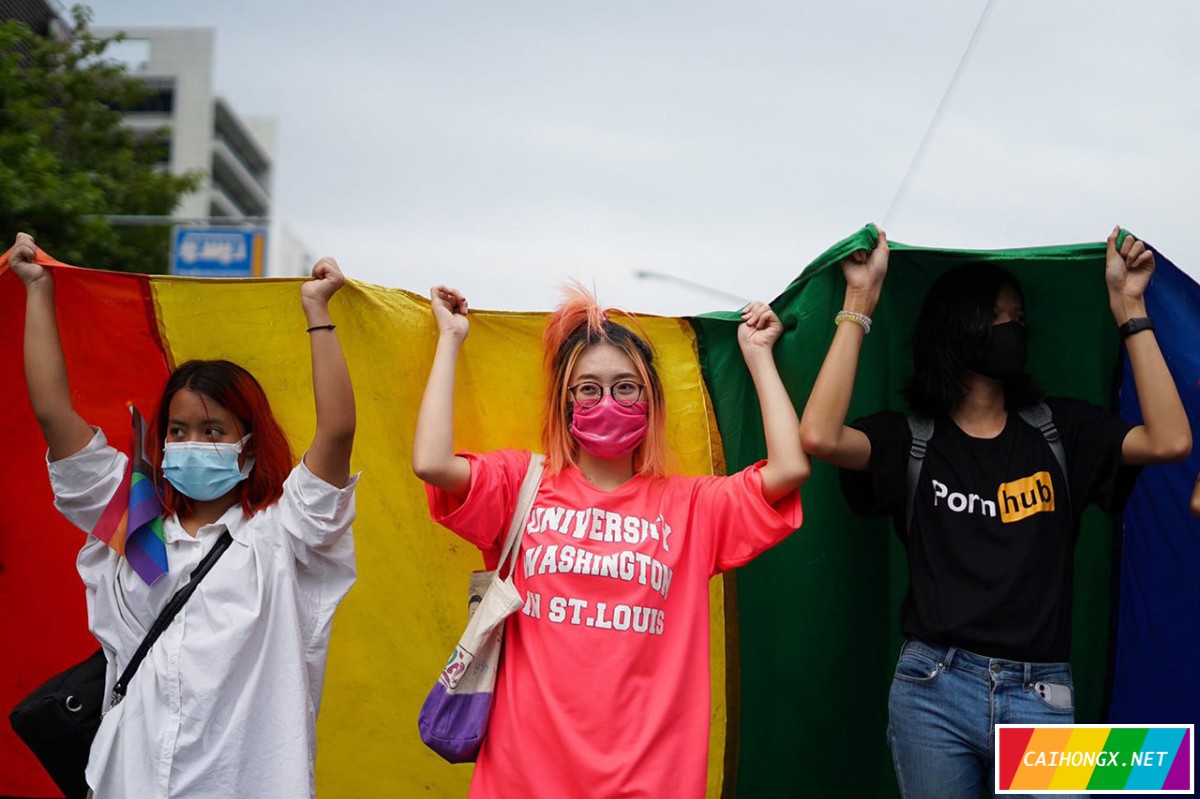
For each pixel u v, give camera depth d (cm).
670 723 305
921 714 329
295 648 314
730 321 384
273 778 304
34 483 384
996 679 321
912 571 343
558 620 309
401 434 389
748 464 391
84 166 1717
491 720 314
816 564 384
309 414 390
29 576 388
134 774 300
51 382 329
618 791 293
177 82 5919
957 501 339
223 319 385
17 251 342
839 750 396
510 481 329
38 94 1631
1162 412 329
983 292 349
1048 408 351
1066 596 333
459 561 396
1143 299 346
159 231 1794
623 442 329
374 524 394
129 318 380
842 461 342
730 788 398
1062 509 338
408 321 386
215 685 302
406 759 398
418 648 398
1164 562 378
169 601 316
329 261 336
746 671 397
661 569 317
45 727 312
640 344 345
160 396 377
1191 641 376
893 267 383
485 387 392
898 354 391
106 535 319
